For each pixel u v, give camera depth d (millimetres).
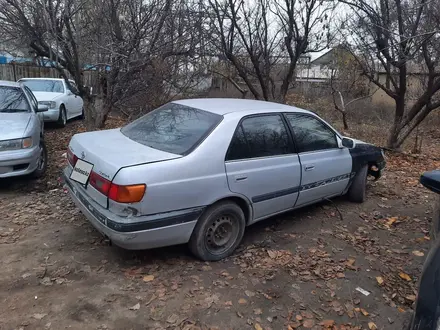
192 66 7855
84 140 3750
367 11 7094
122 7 6570
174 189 3117
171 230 3188
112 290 3084
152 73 7094
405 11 7016
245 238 4137
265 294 3141
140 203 2977
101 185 3135
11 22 6020
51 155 7383
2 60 14945
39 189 5504
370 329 2801
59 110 10648
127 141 3654
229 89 10586
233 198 3629
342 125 12555
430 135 12633
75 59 6559
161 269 3420
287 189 4082
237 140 3594
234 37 8547
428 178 2355
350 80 13914
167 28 6879
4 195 5172
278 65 10117
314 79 16672
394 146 9172
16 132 5207
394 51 7711
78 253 3633
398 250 4031
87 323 2691
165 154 3250
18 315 2732
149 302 2957
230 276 3365
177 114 3924
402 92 8703
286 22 8430
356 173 5168
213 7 7523
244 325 2764
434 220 3549
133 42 6617
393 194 5863
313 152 4387
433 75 7910
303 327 2787
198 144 3357
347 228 4523
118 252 3678
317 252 3893
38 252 3627
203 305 2953
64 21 6035
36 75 15773
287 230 4387
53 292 3023
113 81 7020
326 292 3219
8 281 3135
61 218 4445
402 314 2980
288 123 4168
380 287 3332
